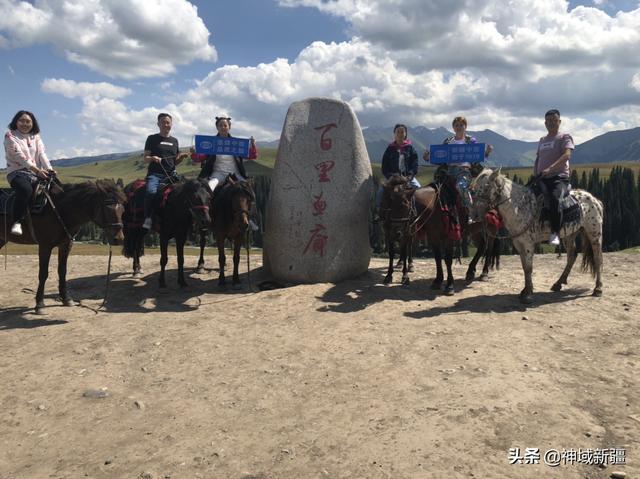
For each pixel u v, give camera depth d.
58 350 6.21
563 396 4.70
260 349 6.21
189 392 5.04
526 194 7.98
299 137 10.03
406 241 9.31
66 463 3.80
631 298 8.36
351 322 7.22
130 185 10.49
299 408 4.63
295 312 7.77
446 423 4.21
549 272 10.83
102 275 11.02
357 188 9.94
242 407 4.69
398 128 10.16
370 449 3.86
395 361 5.71
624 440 3.93
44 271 7.96
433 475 3.50
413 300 8.41
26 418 4.53
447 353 5.91
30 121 7.71
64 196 7.81
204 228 8.95
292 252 9.77
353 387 5.04
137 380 5.34
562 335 6.52
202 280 10.50
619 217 78.69
